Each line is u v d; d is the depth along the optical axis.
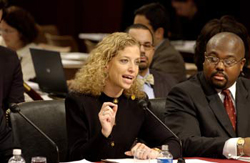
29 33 12.45
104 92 6.91
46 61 11.38
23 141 6.99
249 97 7.47
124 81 6.77
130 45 6.78
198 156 6.96
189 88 7.41
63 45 19.67
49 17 27.86
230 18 8.37
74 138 6.71
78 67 13.93
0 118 6.37
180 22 20.53
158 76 9.57
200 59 8.27
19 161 5.38
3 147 6.30
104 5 27.92
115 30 27.66
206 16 20.42
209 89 7.37
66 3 27.97
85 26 28.28
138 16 11.48
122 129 6.88
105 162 6.16
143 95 7.19
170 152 6.82
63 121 7.31
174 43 18.78
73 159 6.61
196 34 20.48
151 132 7.14
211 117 7.26
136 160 6.20
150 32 9.29
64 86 11.18
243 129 7.27
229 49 7.11
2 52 8.57
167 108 7.48
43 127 7.16
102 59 6.85
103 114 6.43
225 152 6.78
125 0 23.28
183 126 7.18
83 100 6.79
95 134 6.68
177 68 11.52
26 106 7.12
